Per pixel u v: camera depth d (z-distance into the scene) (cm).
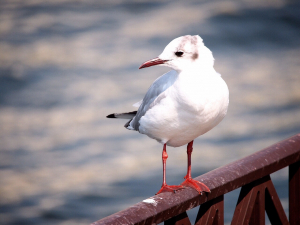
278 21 2967
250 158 439
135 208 371
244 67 2414
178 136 515
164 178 515
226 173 421
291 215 489
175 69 486
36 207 1477
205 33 2805
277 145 460
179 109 482
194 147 1717
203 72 470
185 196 400
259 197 448
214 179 416
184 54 473
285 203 1390
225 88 480
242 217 444
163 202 385
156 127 507
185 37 484
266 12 3066
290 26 2922
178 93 474
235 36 2788
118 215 358
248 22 2948
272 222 473
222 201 433
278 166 450
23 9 3247
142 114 553
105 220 350
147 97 551
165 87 510
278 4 3172
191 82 468
